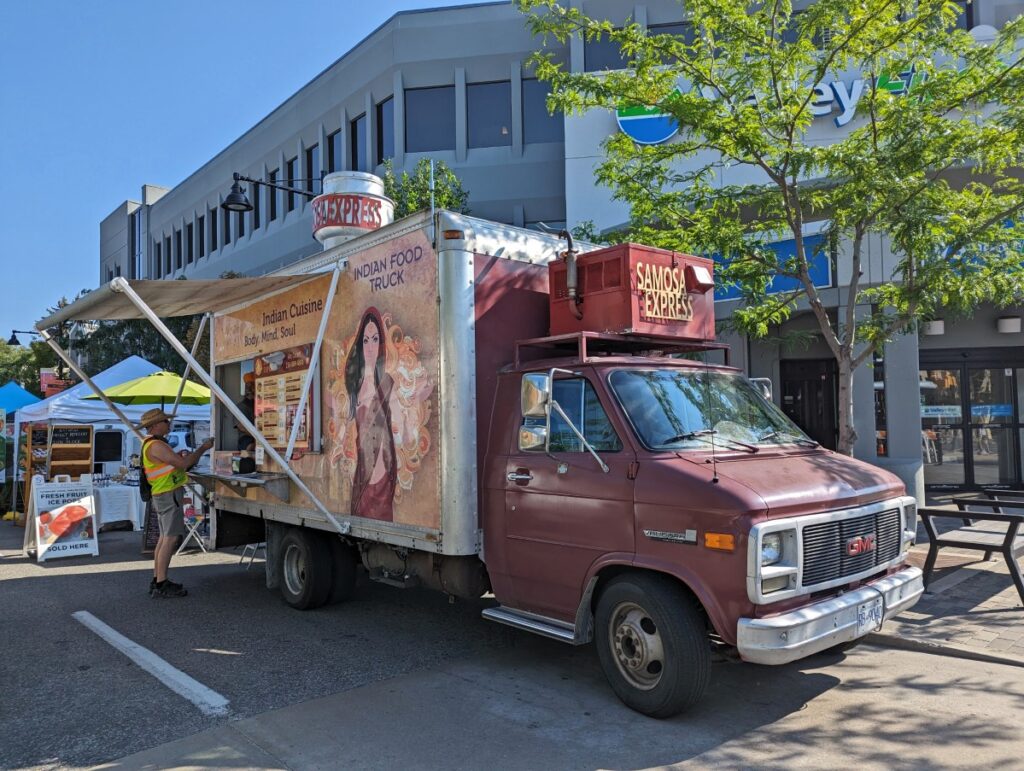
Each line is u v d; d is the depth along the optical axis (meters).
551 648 6.05
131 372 14.67
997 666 5.40
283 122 27.62
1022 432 13.82
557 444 5.06
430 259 5.62
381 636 6.44
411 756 4.09
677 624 4.24
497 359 5.69
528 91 22.08
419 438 5.66
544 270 6.10
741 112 7.55
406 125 22.88
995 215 7.32
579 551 4.75
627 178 8.41
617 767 3.93
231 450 8.65
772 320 8.81
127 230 41.19
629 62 8.04
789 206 7.88
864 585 4.64
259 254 28.62
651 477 4.42
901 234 6.75
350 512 6.43
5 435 17.78
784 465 4.68
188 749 4.23
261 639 6.38
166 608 7.53
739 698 4.86
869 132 7.64
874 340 7.62
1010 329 13.66
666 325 5.45
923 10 6.91
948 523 11.07
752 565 3.93
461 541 5.38
